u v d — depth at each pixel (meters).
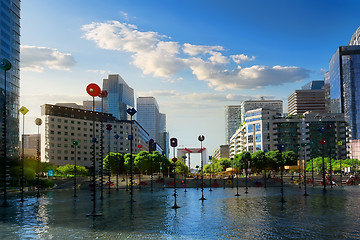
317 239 27.14
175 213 43.44
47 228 33.06
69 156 199.88
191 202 58.28
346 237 27.77
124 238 27.97
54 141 194.12
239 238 27.80
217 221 36.47
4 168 55.88
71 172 144.75
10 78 141.75
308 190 87.94
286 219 37.38
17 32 150.75
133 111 55.31
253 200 60.84
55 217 40.88
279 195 72.00
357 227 32.00
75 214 43.34
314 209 46.06
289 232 29.92
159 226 33.53
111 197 71.06
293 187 104.38
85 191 95.44
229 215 41.19
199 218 38.84
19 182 104.50
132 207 50.78
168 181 120.88
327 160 161.00
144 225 34.16
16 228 33.44
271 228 31.92
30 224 35.81
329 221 35.69
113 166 158.88
